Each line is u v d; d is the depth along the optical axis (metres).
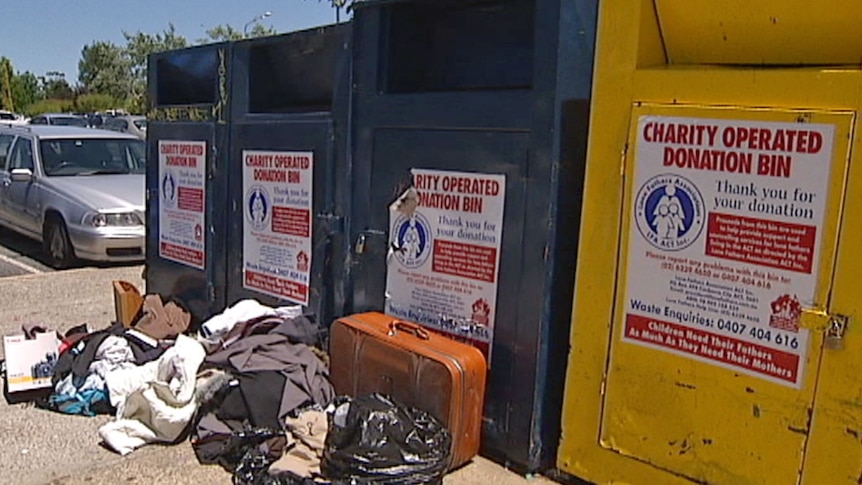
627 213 2.81
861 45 2.41
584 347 3.00
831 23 2.43
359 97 3.75
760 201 2.49
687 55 2.83
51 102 59.50
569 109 2.99
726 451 2.64
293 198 4.27
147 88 5.54
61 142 8.80
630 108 2.78
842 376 2.37
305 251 4.23
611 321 2.90
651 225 2.76
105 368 3.92
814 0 2.43
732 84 2.53
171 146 5.29
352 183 3.85
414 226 3.53
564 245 3.06
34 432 3.54
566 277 3.10
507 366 3.20
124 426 3.41
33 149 8.70
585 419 3.02
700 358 2.68
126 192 7.97
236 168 4.71
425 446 2.90
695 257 2.66
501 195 3.16
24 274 7.75
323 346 4.09
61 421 3.67
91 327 5.39
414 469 2.85
